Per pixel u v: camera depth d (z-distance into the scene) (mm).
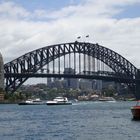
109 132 92625
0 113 185875
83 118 142000
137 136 85250
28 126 112812
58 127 108188
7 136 88375
